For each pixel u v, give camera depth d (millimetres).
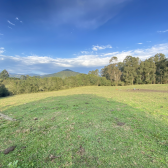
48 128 4207
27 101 11531
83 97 12086
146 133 3541
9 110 7586
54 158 2566
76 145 3016
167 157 2496
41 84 32250
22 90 28312
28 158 2607
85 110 6398
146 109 6199
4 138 3586
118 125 4215
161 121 4434
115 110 6203
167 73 35125
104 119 4863
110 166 2271
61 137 3471
